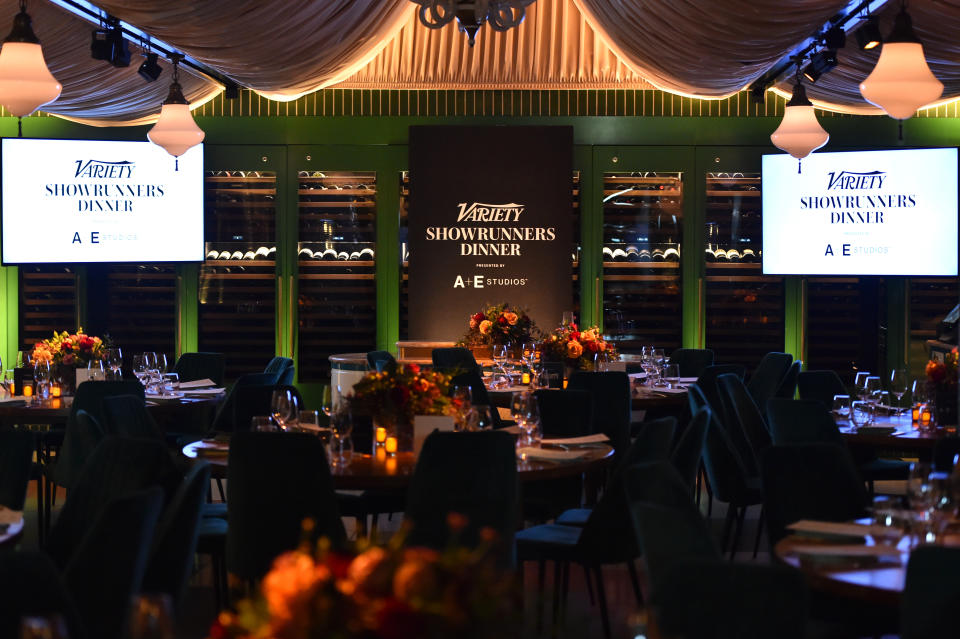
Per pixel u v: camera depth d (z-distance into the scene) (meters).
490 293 9.88
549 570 5.81
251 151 10.04
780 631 2.38
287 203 10.07
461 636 1.62
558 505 5.44
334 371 9.38
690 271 10.09
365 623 1.61
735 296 10.13
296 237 10.09
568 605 5.10
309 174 10.09
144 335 10.14
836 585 2.79
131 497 2.95
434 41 9.65
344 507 5.25
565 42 9.66
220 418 7.32
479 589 1.69
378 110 10.03
